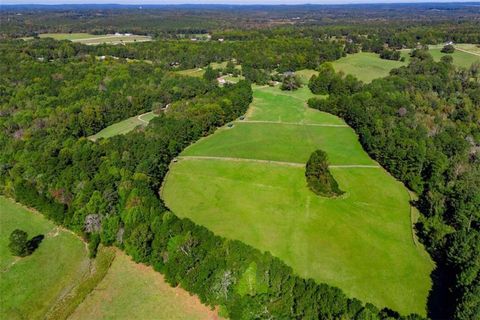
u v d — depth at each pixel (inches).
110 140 4178.2
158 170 3870.6
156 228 2755.9
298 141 4904.0
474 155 4067.4
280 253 2898.6
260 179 3937.0
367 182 3895.2
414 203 3535.9
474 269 2249.0
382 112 5221.5
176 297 2491.4
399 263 2787.9
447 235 2763.3
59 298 2561.5
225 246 2503.7
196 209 3459.6
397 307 2420.0
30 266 2837.1
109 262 2795.3
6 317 2433.6
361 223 3240.7
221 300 2346.2
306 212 3385.8
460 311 2085.4
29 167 3639.3
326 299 2121.1
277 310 2225.6
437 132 4660.4
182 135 4606.3
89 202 3046.3
